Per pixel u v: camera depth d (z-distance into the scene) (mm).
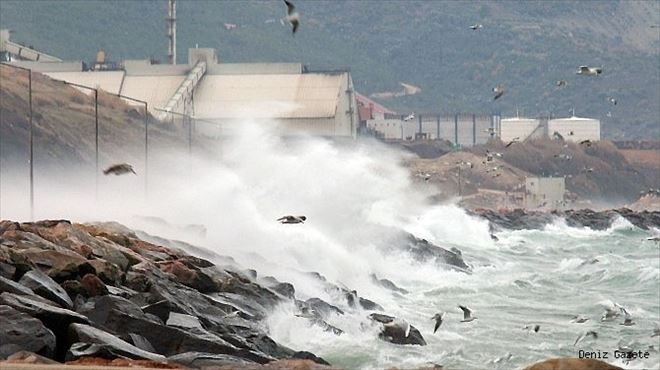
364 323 136500
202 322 112000
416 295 192500
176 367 85438
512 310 174250
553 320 163000
